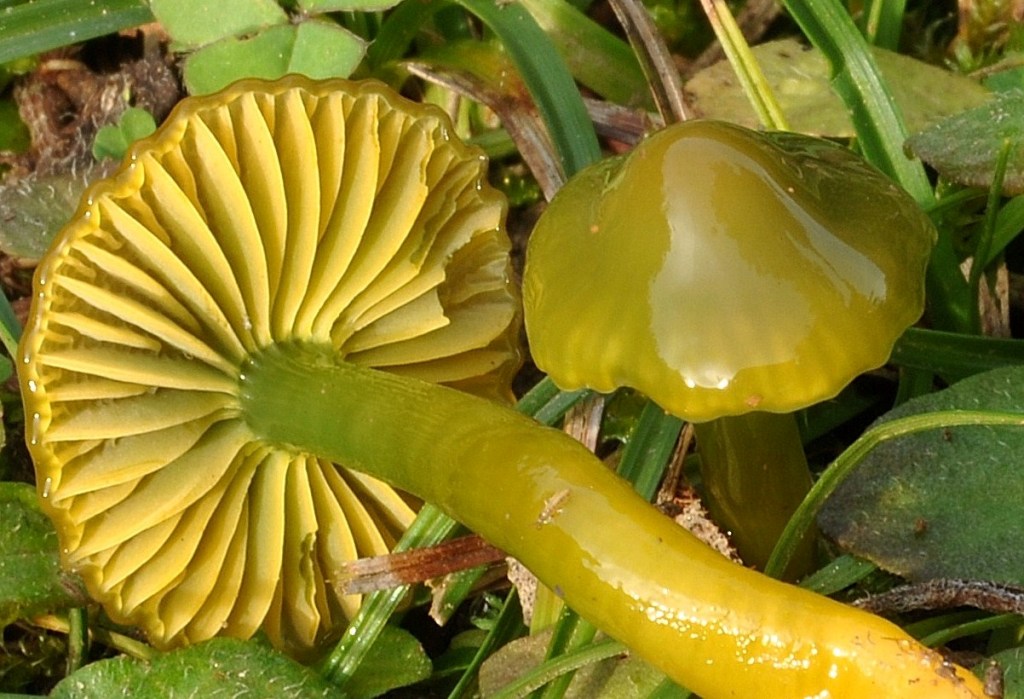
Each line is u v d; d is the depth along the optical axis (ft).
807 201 0.60
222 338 0.65
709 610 0.57
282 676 0.64
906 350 0.68
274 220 0.64
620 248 0.61
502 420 0.61
